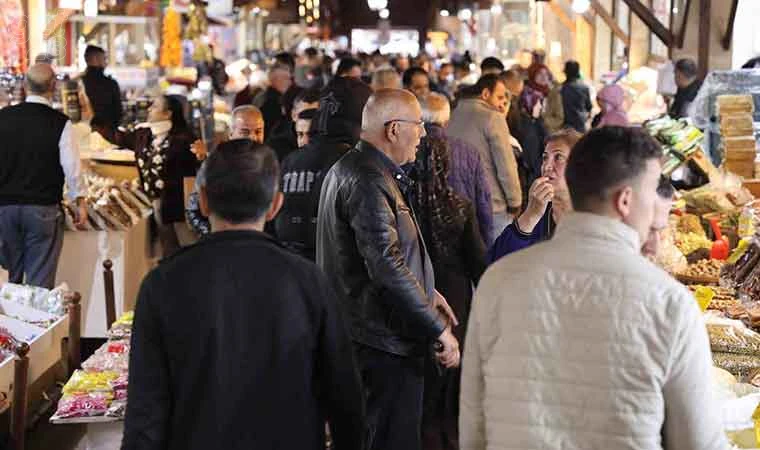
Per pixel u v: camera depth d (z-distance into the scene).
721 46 24.20
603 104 18.03
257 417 6.02
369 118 8.66
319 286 6.18
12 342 10.49
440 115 12.37
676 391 5.19
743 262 10.69
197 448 5.96
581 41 44.41
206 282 6.01
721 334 8.62
